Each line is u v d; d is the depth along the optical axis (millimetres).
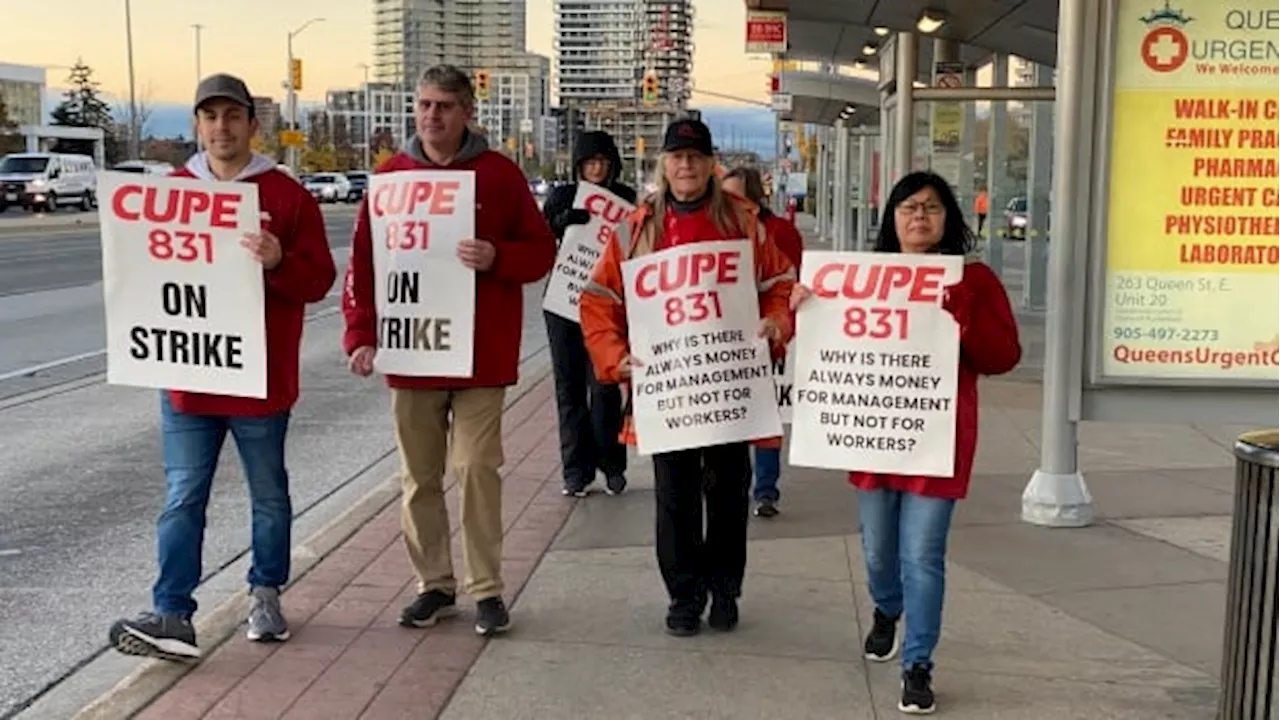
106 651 5203
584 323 5078
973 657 4855
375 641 5020
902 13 11039
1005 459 8414
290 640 5023
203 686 4547
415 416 5117
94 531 6918
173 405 4797
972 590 5652
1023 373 12375
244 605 5414
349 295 5160
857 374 4465
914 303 4406
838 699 4461
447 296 4984
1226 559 6125
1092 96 6438
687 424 4902
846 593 5645
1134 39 6391
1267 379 6539
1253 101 6387
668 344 4902
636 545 6422
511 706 4379
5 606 5723
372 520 6859
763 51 16766
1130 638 5062
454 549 6352
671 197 4965
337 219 49438
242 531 6980
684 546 5055
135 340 4734
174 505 4777
